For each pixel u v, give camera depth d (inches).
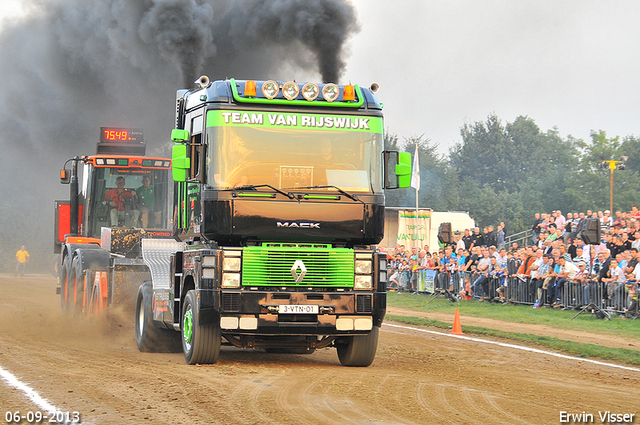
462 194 2497.5
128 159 676.1
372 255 372.2
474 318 715.4
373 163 379.6
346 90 380.5
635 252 693.3
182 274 400.2
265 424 239.9
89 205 675.4
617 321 650.8
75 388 299.4
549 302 772.6
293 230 366.0
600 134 2506.2
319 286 364.8
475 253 909.2
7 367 355.3
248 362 397.1
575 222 904.3
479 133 3235.7
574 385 347.3
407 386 320.8
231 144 367.9
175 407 263.9
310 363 406.9
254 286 359.3
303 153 373.4
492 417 261.7
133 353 441.4
